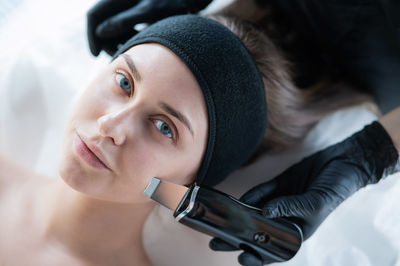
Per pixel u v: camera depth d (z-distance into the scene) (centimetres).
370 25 104
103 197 90
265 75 106
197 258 114
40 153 122
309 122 119
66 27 133
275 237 90
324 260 110
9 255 98
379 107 122
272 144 117
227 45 91
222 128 91
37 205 104
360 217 112
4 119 120
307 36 117
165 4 111
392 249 107
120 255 105
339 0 103
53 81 126
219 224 88
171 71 85
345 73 120
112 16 114
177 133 87
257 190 100
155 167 87
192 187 85
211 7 123
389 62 109
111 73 89
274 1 117
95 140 84
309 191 97
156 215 117
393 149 100
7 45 132
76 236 101
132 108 84
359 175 100
